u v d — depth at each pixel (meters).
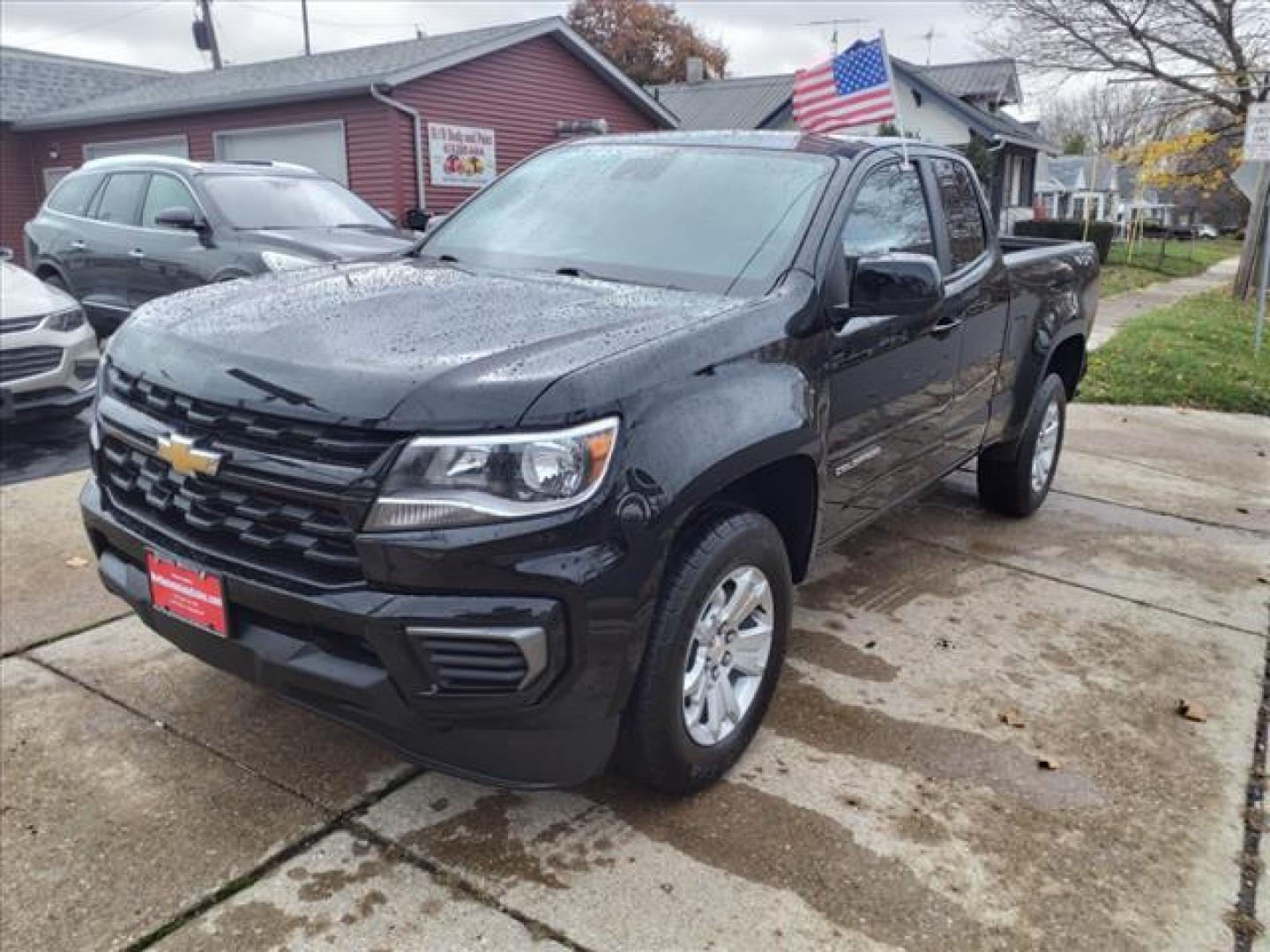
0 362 6.33
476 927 2.38
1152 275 29.78
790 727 3.29
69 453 6.49
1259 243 19.42
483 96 17.25
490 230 3.76
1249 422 8.34
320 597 2.31
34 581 4.28
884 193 3.73
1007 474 5.31
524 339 2.51
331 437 2.29
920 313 3.28
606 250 3.40
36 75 21.86
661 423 2.45
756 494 3.15
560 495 2.25
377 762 3.03
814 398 3.02
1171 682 3.69
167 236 8.54
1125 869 2.66
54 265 9.53
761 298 2.99
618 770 2.79
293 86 15.97
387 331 2.59
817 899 2.51
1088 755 3.19
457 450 2.20
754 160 3.63
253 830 2.70
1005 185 30.12
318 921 2.39
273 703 3.34
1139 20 22.03
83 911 2.40
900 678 3.65
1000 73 32.53
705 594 2.64
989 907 2.51
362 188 16.36
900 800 2.92
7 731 3.14
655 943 2.35
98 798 2.82
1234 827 2.86
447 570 2.21
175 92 19.02
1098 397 8.95
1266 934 2.45
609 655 2.37
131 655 3.65
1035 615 4.24
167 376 2.60
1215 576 4.77
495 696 2.27
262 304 2.90
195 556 2.54
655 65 46.38
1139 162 25.42
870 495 3.70
